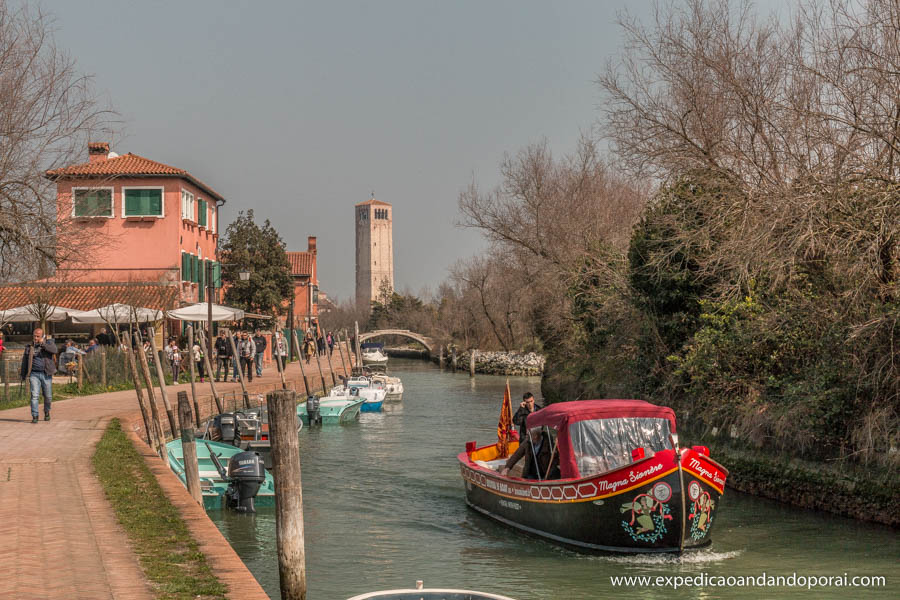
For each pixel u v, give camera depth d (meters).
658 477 13.66
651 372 26.95
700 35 22.62
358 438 29.64
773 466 18.16
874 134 17.34
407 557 14.24
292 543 8.84
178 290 46.41
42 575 7.95
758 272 19.62
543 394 45.19
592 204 46.03
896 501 15.18
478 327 82.44
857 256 17.00
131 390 32.91
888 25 17.75
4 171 26.64
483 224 50.09
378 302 154.38
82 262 30.55
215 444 21.06
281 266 74.88
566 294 39.97
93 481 13.05
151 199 47.75
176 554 8.92
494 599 7.88
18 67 26.81
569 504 14.48
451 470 22.78
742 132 21.22
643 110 23.77
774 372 20.36
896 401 16.05
